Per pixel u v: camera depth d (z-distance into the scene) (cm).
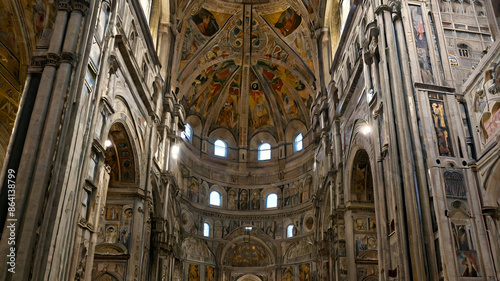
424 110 1573
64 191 1259
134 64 2098
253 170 4034
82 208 1532
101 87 1579
